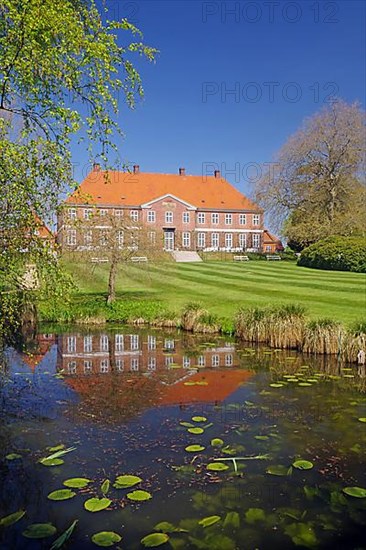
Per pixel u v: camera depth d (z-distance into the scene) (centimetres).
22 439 467
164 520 319
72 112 472
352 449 441
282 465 405
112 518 321
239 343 1065
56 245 535
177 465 405
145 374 759
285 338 996
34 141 479
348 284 1972
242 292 1830
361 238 2842
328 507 336
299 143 3619
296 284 2022
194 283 2152
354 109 3438
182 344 1055
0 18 467
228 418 533
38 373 768
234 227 5209
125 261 1538
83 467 400
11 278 534
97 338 1148
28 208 498
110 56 506
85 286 1783
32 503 341
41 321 1419
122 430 492
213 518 321
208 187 5328
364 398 618
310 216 3575
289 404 589
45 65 466
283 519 320
